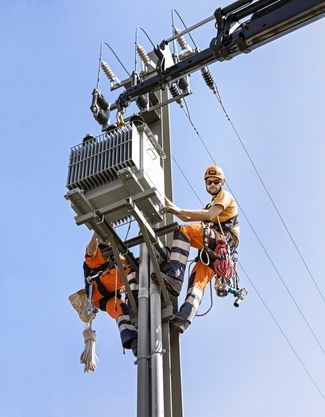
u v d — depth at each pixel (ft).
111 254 28.40
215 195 30.32
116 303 28.76
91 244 29.84
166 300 26.40
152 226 28.09
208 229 28.45
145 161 25.85
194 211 28.17
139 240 26.94
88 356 29.86
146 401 24.03
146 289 26.48
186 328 26.89
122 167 25.43
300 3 27.37
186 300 27.50
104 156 25.85
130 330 27.84
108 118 33.37
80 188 25.81
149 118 32.76
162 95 34.50
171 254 27.48
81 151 26.45
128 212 25.99
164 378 25.43
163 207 26.94
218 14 29.35
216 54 29.22
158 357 24.71
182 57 34.83
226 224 29.55
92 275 30.09
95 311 30.78
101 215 25.63
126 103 31.78
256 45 28.63
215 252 28.40
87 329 30.45
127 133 26.13
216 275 28.76
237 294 29.25
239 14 29.04
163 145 31.73
